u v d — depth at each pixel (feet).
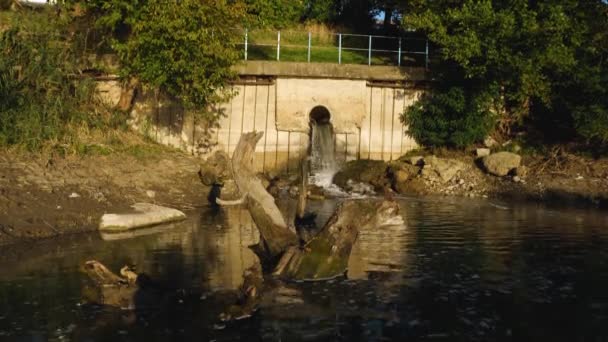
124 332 30.37
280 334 30.63
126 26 79.15
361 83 89.25
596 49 83.87
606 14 84.07
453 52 82.94
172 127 83.05
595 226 59.00
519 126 93.97
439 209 68.90
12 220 51.44
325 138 89.81
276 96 86.48
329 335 30.58
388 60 100.99
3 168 58.85
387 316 33.32
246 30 84.12
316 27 115.14
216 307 34.22
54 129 66.23
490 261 44.86
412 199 76.33
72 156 65.92
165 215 59.16
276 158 86.99
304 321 32.45
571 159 85.05
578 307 35.09
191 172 74.59
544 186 79.71
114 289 36.52
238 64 82.28
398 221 59.57
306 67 86.43
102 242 49.37
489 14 81.41
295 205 70.38
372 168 85.97
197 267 41.93
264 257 44.37
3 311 32.89
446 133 89.61
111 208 58.70
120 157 70.74
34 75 68.59
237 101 85.20
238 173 43.19
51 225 52.80
